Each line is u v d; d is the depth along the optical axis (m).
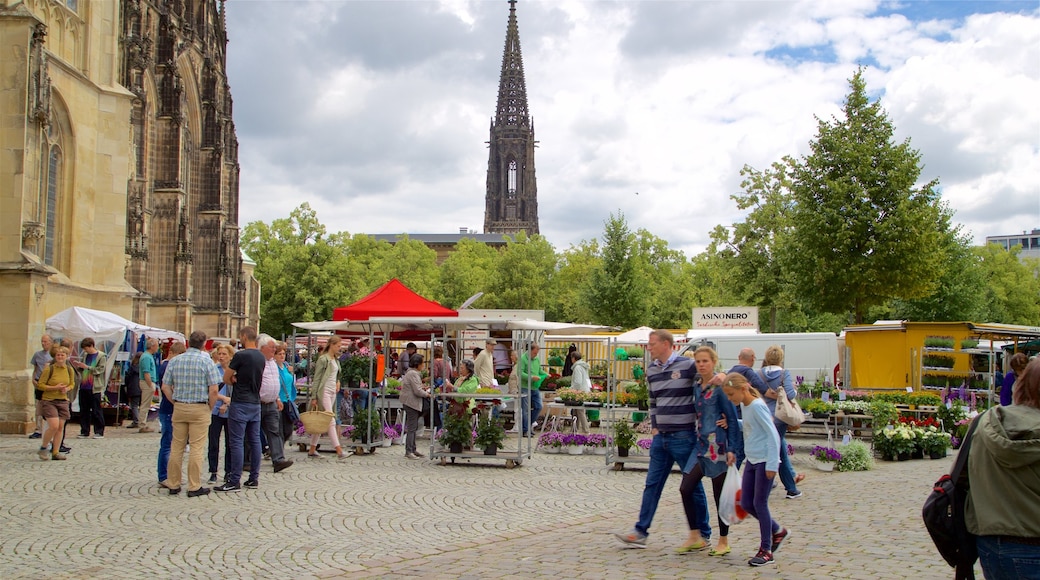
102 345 29.80
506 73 182.88
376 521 13.16
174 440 15.32
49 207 31.91
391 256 129.75
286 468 18.98
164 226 63.97
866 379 32.34
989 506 5.75
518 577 9.48
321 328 26.62
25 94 27.81
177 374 15.25
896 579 9.26
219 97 76.62
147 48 60.22
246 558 10.62
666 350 11.16
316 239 88.44
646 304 64.62
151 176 63.97
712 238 54.38
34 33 28.14
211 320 72.81
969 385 30.97
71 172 32.72
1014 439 5.59
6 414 25.95
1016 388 5.88
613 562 10.23
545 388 31.73
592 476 18.73
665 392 11.00
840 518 13.27
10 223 27.39
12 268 26.86
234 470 15.88
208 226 73.12
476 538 11.94
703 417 10.66
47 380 19.47
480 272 121.69
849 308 41.88
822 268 40.62
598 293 64.44
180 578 9.66
